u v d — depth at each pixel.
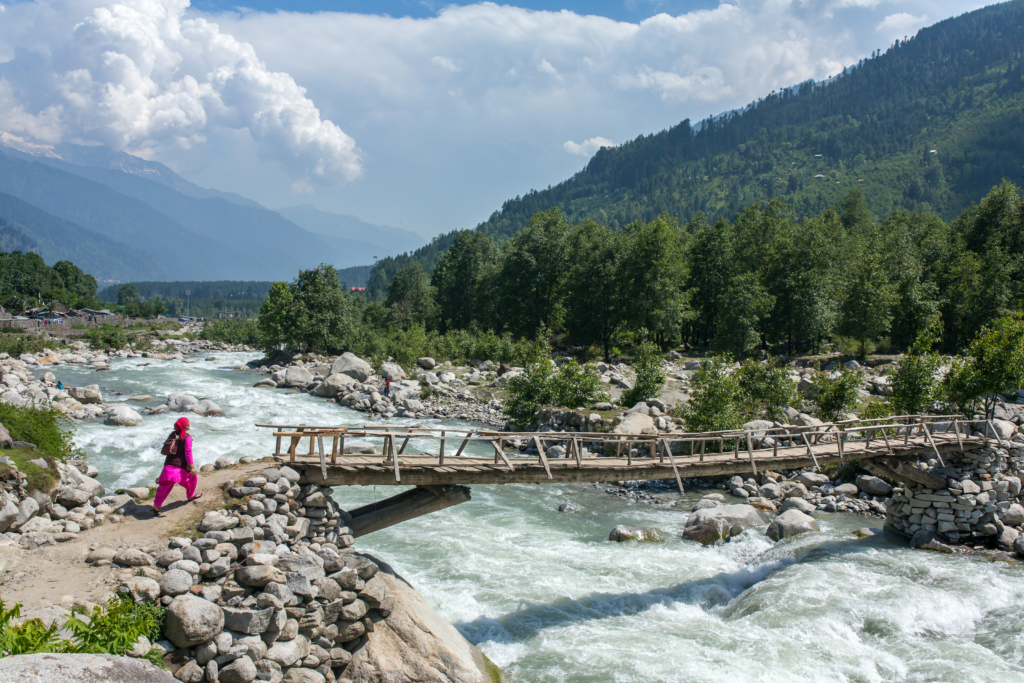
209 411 41.62
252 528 12.07
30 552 11.09
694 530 22.98
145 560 11.02
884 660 14.95
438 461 16.53
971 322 61.94
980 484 22.59
